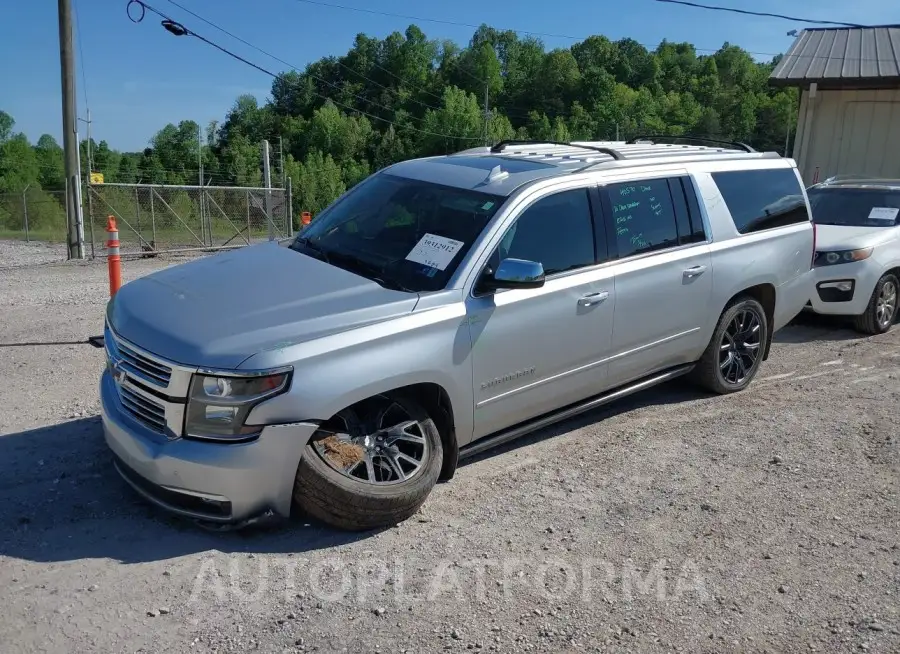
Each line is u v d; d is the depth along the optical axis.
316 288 4.34
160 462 3.81
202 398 3.75
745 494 4.71
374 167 104.25
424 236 4.79
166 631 3.30
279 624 3.38
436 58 124.06
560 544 4.10
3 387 6.36
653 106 100.56
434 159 5.80
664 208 5.67
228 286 4.40
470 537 4.14
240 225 22.70
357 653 3.21
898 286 9.04
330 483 3.90
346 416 4.18
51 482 4.61
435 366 4.28
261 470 3.79
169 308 4.18
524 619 3.46
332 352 3.90
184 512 3.91
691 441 5.52
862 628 3.46
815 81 15.99
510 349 4.66
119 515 4.24
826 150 16.69
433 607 3.53
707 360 6.23
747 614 3.54
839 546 4.14
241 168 90.50
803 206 6.92
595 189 5.23
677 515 4.44
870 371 7.32
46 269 16.02
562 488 4.75
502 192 4.87
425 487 4.23
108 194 20.59
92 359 7.23
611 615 3.51
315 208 90.31
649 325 5.52
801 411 6.14
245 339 3.83
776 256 6.49
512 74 122.19
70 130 18.27
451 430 4.52
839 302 8.60
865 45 18.17
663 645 3.32
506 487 4.75
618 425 5.81
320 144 106.75
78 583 3.60
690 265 5.74
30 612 3.37
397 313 4.16
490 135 95.69
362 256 4.82
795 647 3.33
